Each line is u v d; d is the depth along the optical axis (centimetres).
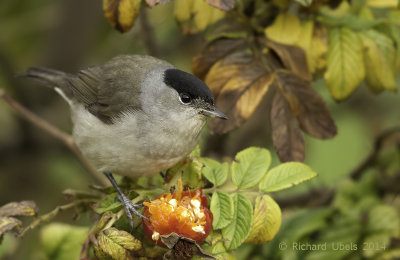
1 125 1272
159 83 792
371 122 1219
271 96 1080
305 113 687
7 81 1216
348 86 730
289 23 741
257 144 1113
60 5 1256
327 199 964
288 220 873
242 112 684
